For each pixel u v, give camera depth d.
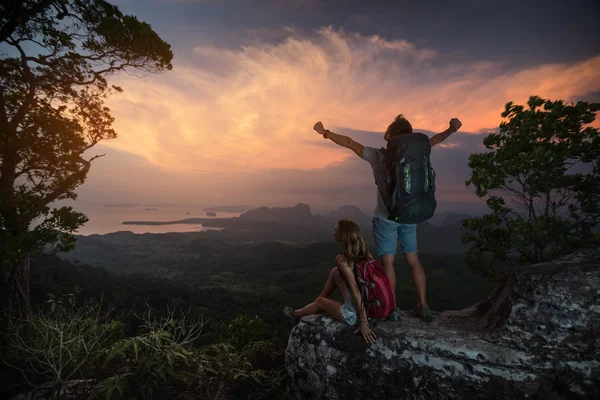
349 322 2.64
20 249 6.62
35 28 8.07
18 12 6.69
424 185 2.30
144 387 2.66
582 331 2.11
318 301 2.94
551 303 2.25
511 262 3.90
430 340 2.38
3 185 8.61
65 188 10.15
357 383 2.48
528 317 2.29
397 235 2.72
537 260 3.71
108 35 8.72
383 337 2.49
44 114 9.12
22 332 2.86
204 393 2.81
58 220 7.05
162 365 2.59
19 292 8.86
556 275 2.37
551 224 3.35
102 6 8.17
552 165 3.42
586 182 3.52
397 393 2.34
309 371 2.68
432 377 2.27
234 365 3.00
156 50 9.82
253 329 4.88
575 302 2.20
